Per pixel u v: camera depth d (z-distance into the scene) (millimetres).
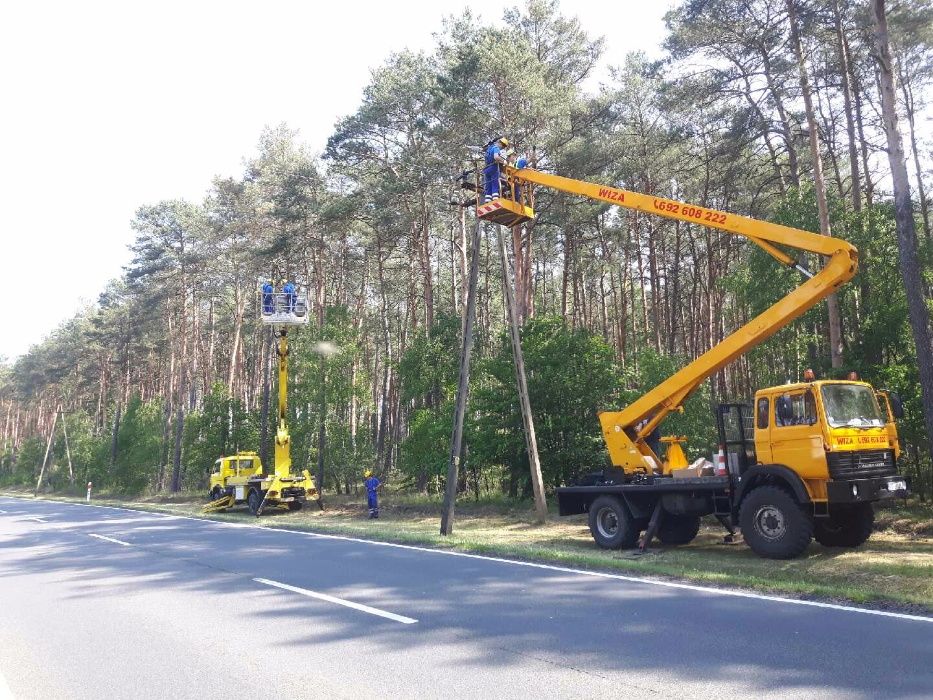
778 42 22984
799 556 11000
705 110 28281
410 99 30125
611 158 28938
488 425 22656
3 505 38438
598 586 8805
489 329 39594
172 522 22344
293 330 32719
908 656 5453
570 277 40906
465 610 7570
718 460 11867
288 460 26391
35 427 97562
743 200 33156
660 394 13008
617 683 5012
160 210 47031
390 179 29859
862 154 23766
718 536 14234
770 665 5320
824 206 17562
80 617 8070
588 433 21859
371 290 46844
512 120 26422
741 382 30891
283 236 34906
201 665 5898
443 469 25141
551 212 32375
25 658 6344
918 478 16734
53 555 14219
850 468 10383
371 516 22969
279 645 6406
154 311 52531
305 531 17562
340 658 5898
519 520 19547
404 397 27188
